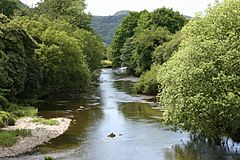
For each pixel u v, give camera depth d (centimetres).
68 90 8194
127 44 12544
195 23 3700
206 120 3272
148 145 3953
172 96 3491
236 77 3086
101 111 5922
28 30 7600
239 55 3128
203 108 3097
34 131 4509
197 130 3741
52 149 3828
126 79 10869
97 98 7300
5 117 4762
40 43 7425
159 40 10519
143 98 7225
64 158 3512
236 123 3212
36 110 5828
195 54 3275
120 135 4397
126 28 14238
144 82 7806
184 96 3275
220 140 3866
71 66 7444
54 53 7125
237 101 3058
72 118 5391
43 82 7125
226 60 3133
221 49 3222
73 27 10369
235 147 3778
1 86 5538
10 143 3875
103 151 3753
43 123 4944
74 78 7594
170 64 3841
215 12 3572
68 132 4559
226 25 3434
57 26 8831
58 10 12006
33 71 6506
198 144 3962
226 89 3159
